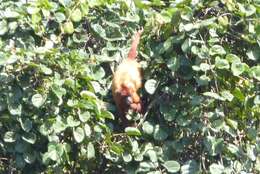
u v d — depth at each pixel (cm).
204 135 1002
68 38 1084
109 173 1074
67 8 1059
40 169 1052
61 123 995
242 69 977
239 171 992
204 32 1010
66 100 1010
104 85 1073
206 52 984
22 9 1056
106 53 1072
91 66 1038
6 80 1014
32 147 1038
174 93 1017
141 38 1068
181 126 1012
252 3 1040
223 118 988
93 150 1000
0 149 1044
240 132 1025
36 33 1050
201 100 986
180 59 1008
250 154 998
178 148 1012
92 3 1075
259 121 1028
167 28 1028
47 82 1006
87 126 999
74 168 1074
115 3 1101
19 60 1002
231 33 1035
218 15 1030
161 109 1020
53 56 1014
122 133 1024
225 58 1002
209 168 995
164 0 1166
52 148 991
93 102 993
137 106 1048
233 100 1013
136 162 1020
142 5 1091
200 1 1031
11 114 1014
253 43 1023
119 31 1084
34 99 991
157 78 1051
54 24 1076
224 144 1002
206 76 986
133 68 1059
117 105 1055
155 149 1010
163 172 1011
